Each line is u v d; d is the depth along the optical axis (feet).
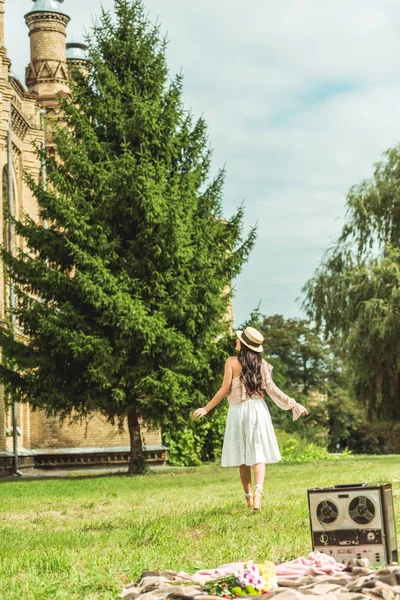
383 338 115.34
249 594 16.25
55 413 85.20
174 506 41.81
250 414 34.40
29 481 76.79
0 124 106.93
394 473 58.75
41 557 22.52
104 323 80.79
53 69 134.10
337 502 19.26
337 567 18.42
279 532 27.45
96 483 68.49
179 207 82.79
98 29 90.79
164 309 82.28
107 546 26.08
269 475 67.67
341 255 127.95
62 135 86.48
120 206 83.10
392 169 129.70
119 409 85.51
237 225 90.43
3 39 108.78
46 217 85.25
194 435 114.32
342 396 252.01
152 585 17.35
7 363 84.89
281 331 263.70
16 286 85.97
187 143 89.25
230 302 90.63
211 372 84.28
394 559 19.27
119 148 87.92
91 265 81.15
